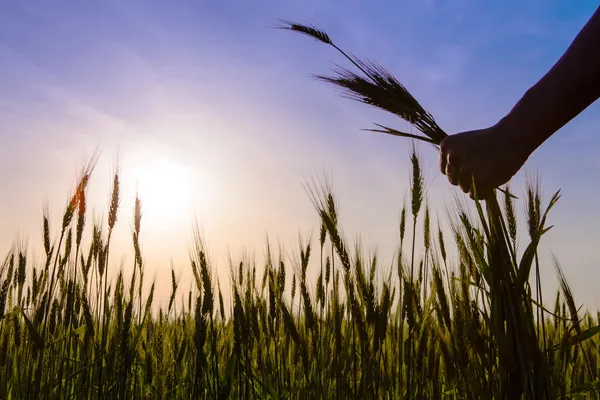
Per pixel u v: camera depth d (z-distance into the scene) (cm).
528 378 195
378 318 300
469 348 244
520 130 180
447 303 258
